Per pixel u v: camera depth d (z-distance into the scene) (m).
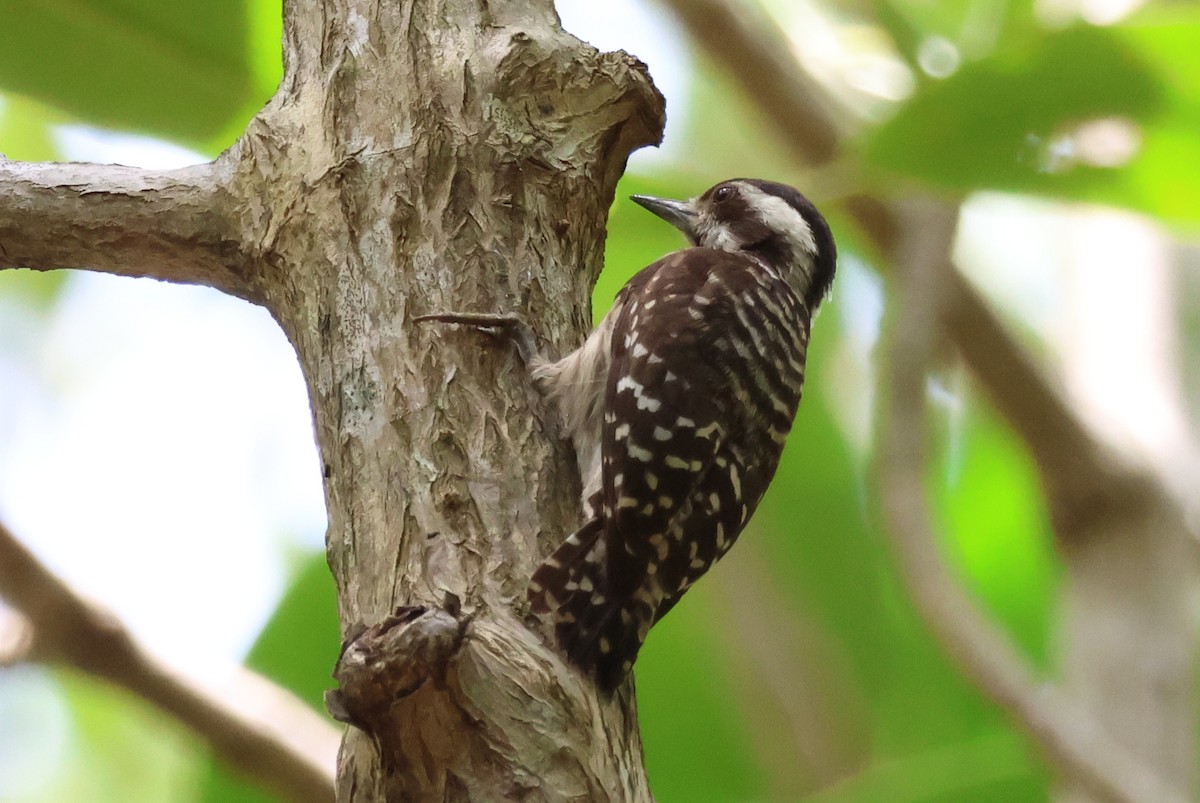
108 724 14.19
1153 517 10.22
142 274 7.41
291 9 7.56
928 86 8.62
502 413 6.57
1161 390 11.20
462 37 7.27
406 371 6.54
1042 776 9.58
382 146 6.98
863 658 12.84
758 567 12.91
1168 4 9.34
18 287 15.37
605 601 6.31
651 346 7.41
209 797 10.09
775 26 11.66
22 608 8.28
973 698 12.61
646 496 6.97
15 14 9.37
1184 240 11.43
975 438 13.86
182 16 9.42
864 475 13.27
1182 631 9.90
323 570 11.05
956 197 9.93
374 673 5.28
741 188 9.77
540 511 6.40
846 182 9.56
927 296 9.70
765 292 8.13
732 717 12.58
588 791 5.63
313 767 8.70
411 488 6.25
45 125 12.33
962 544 13.70
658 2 11.80
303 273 6.89
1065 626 10.23
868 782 10.31
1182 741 9.50
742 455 7.52
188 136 10.08
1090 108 8.77
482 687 5.57
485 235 6.90
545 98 7.25
